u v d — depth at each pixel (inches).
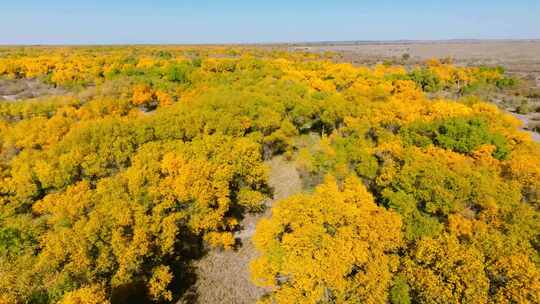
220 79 3137.3
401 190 1107.3
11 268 852.6
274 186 1723.7
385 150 1475.1
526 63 7032.5
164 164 1234.0
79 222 967.6
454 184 1048.8
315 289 789.2
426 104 2043.6
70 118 2001.7
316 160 1581.0
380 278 802.2
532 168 1185.4
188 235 1305.4
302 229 866.8
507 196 1011.9
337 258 801.6
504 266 762.8
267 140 1871.3
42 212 1252.5
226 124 1737.2
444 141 1499.8
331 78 3307.1
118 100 2383.1
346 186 1087.6
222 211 1203.9
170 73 3262.8
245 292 1147.9
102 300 794.2
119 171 1496.1
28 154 1519.4
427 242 856.9
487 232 893.2
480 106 2020.2
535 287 707.4
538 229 891.4
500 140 1475.1
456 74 4104.3
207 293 1143.0
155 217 1041.5
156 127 1683.1
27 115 2134.6
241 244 1348.4
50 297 810.8
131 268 955.3
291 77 3065.9
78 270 863.7
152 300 1058.7
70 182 1393.9
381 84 2810.0
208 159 1347.2
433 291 762.8
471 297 730.8
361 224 884.6
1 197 1283.2
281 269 874.8
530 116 2957.7
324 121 2004.2
